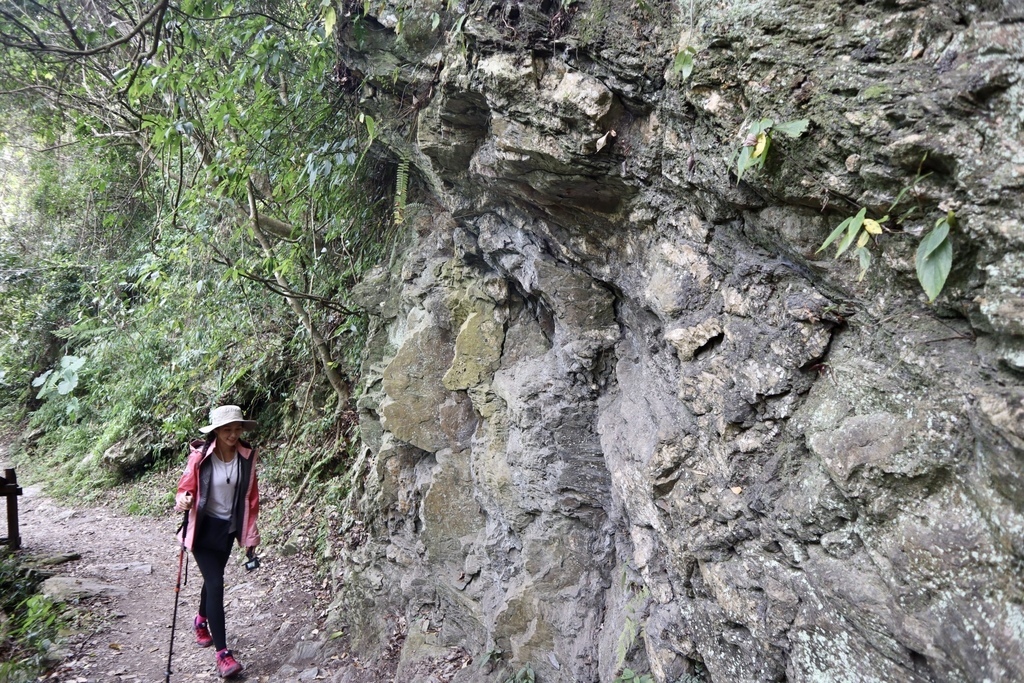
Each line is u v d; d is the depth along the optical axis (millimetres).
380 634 4652
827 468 1753
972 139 1424
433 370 4328
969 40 1436
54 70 6102
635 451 2582
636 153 2324
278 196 5785
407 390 4320
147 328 9711
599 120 2311
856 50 1621
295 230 6121
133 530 8492
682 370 2289
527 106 2516
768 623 1974
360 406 5102
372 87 3928
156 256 7688
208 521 4539
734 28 1820
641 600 2807
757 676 2084
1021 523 1347
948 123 1455
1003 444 1372
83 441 11836
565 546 3369
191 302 7957
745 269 2082
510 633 3480
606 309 3074
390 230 5367
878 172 1584
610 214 2652
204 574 4543
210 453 4516
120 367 10531
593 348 3070
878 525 1675
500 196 3182
